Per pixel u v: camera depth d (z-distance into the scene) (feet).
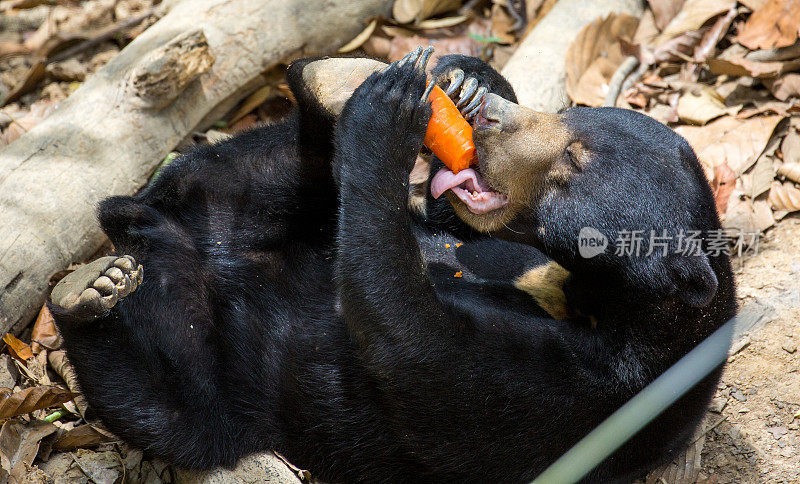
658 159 12.09
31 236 15.65
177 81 17.53
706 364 12.37
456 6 22.31
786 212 17.72
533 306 13.74
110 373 12.98
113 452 14.15
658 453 13.29
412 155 12.28
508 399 12.34
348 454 13.44
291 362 13.51
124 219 13.98
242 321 13.96
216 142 15.21
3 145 19.19
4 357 15.17
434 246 14.92
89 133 17.16
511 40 21.79
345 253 11.89
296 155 14.52
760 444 14.51
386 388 12.40
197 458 13.30
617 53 20.66
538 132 12.39
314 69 13.62
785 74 19.47
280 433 13.65
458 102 13.04
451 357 12.05
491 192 12.91
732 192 17.81
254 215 14.67
